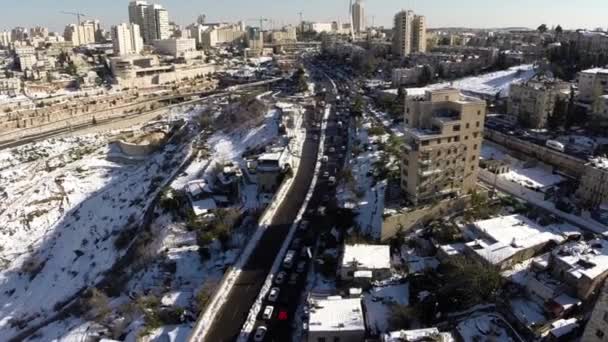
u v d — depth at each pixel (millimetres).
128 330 86875
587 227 102000
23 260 141125
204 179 153875
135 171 196375
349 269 88062
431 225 104125
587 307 73562
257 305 85750
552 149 144500
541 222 103188
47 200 175875
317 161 157500
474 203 111312
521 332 69688
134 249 124438
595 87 193375
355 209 116312
